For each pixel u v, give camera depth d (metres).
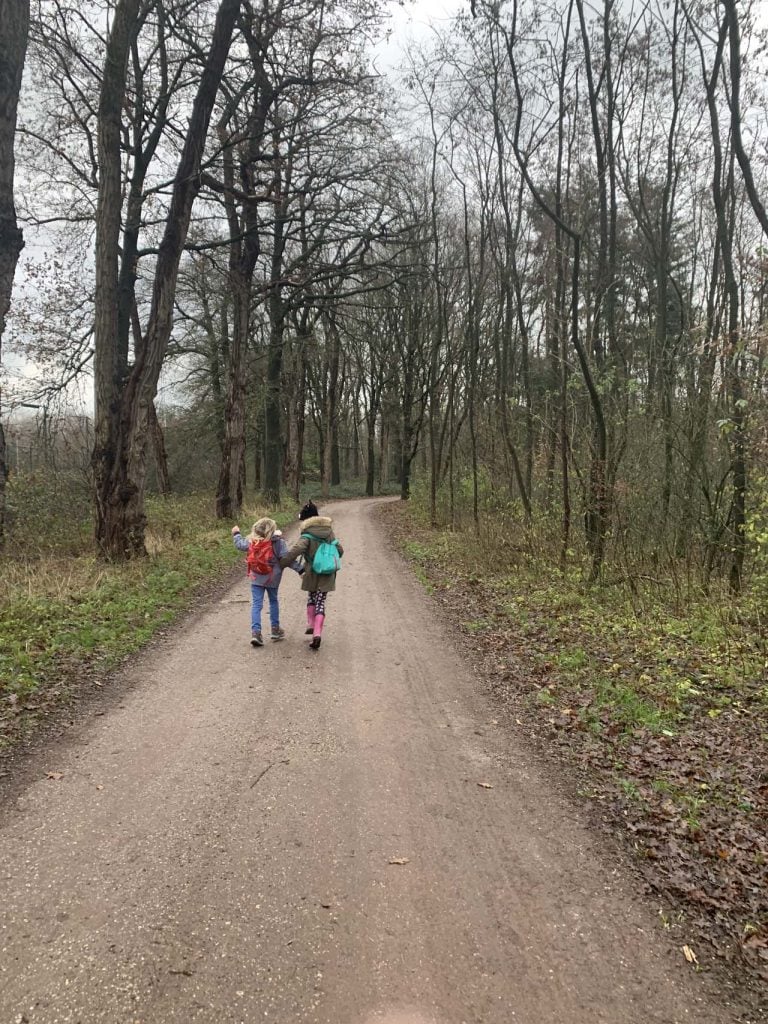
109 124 11.20
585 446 11.91
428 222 20.11
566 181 12.77
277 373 25.33
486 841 3.63
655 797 4.16
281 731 5.02
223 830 3.60
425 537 19.30
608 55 11.30
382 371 38.09
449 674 6.72
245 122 15.99
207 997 2.44
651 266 16.94
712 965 2.76
